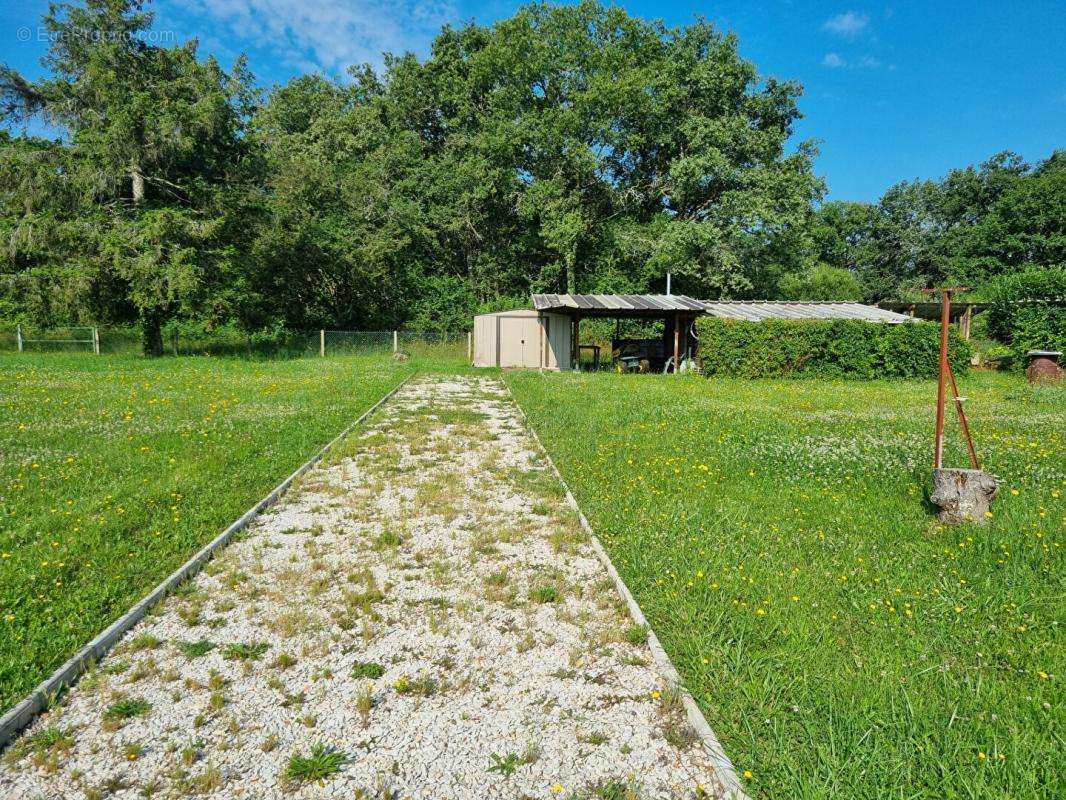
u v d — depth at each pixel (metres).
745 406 12.55
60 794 2.40
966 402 13.31
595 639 3.55
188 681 3.11
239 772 2.53
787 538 5.01
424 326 32.81
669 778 2.52
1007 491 5.88
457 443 8.84
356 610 3.87
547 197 32.62
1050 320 19.48
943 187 56.91
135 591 3.95
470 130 35.69
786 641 3.42
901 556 4.57
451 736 2.76
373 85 40.44
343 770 2.55
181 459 7.08
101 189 21.48
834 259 56.84
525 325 24.22
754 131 32.19
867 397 14.52
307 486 6.54
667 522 5.35
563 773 2.54
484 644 3.52
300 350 26.72
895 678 3.06
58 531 4.75
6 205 21.19
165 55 23.17
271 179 28.42
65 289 20.20
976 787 2.34
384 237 30.67
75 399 11.52
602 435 9.11
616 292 33.22
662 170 35.72
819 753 2.54
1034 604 3.82
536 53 32.94
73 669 3.14
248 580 4.30
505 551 4.88
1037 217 44.84
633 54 33.97
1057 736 2.64
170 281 20.83
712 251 30.81
